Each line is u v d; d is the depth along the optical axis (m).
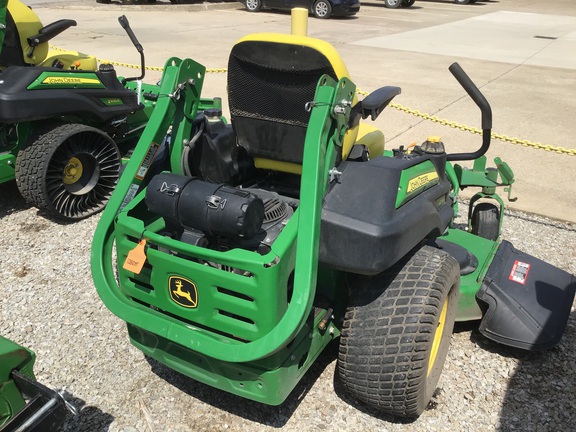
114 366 2.82
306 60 2.22
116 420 2.50
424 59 10.97
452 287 2.50
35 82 4.05
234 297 2.07
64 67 4.98
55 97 4.14
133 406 2.57
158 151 2.67
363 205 2.10
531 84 9.20
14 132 4.22
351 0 16.20
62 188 4.29
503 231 4.34
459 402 2.61
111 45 10.87
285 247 2.02
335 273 2.41
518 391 2.68
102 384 2.70
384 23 16.12
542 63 11.06
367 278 2.34
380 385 2.26
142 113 5.25
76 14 15.12
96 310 3.26
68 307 3.28
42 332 3.06
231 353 2.03
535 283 2.94
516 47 12.88
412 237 2.18
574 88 9.02
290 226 2.09
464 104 7.79
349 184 2.17
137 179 2.47
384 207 2.08
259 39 2.26
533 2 25.42
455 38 13.88
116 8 16.30
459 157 3.02
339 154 2.31
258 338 2.07
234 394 2.38
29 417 1.76
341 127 2.16
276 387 2.13
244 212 2.05
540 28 16.48
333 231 2.08
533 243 4.17
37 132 4.14
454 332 3.10
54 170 4.19
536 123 7.05
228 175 2.81
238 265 2.00
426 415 2.53
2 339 1.95
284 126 2.43
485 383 2.73
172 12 16.56
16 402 1.91
